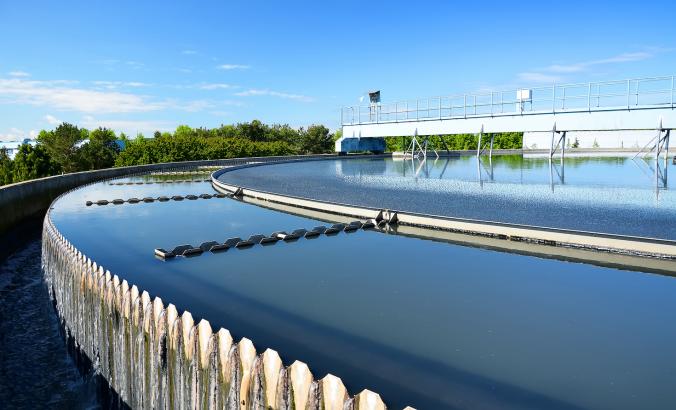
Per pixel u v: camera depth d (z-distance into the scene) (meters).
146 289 10.66
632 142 62.22
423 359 7.12
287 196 22.73
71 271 11.95
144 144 62.72
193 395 6.93
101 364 10.10
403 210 19.41
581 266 11.77
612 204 20.31
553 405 5.87
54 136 71.69
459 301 9.57
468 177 33.91
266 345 7.73
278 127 103.00
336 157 59.38
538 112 32.00
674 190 24.77
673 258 11.86
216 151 66.25
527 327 8.22
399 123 42.06
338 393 4.78
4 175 50.00
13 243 21.50
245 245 14.73
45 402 9.88
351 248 14.26
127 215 20.44
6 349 12.00
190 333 6.92
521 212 18.59
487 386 6.33
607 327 8.14
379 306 9.38
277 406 5.44
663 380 6.41
